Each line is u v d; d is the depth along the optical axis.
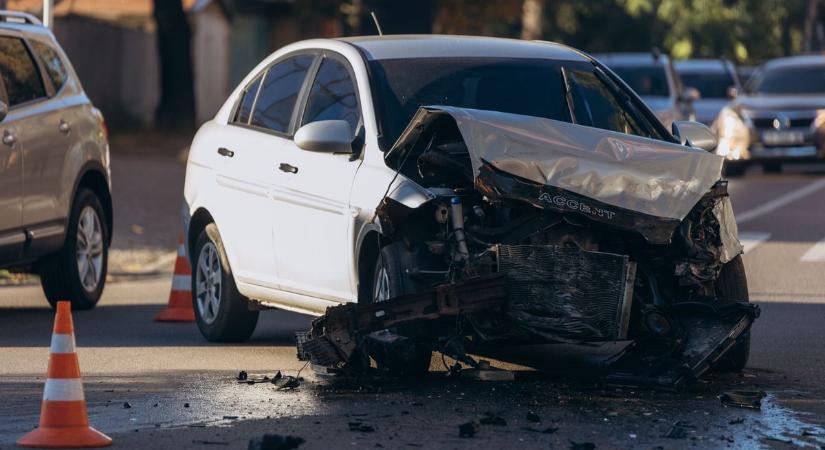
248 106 17.58
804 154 45.00
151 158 47.50
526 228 13.60
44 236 20.16
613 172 13.68
